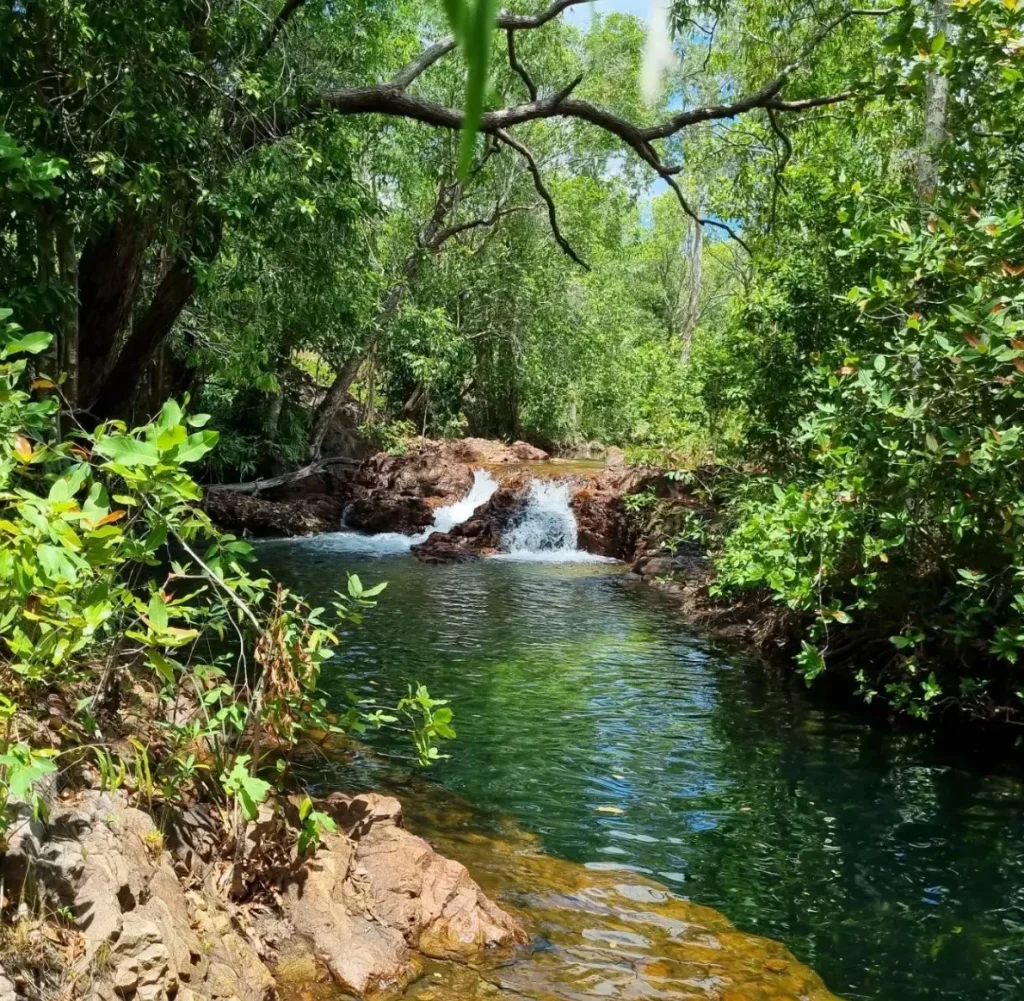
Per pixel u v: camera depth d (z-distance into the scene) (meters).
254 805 3.54
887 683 8.05
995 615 6.89
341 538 18.64
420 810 5.48
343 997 3.41
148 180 6.42
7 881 2.71
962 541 6.89
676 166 12.41
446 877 4.25
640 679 8.66
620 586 13.95
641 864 4.99
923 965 4.07
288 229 8.02
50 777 3.30
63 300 6.07
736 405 11.49
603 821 5.54
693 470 14.71
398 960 3.69
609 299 31.45
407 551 17.20
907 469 6.02
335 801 4.78
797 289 9.94
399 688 8.12
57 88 6.62
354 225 9.40
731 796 5.98
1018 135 7.36
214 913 3.48
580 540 17.98
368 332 17.81
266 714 4.23
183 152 7.14
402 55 17.80
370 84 13.65
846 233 7.81
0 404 3.21
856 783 6.23
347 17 12.79
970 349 5.40
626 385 30.47
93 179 6.81
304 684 4.32
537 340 27.89
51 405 3.40
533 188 25.84
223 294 11.43
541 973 3.73
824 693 8.27
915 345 5.94
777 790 6.09
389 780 5.91
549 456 26.88
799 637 9.11
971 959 4.14
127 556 3.40
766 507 8.16
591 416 31.23
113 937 2.76
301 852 4.02
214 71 8.13
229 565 4.16
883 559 6.36
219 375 12.16
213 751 4.27
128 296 10.62
